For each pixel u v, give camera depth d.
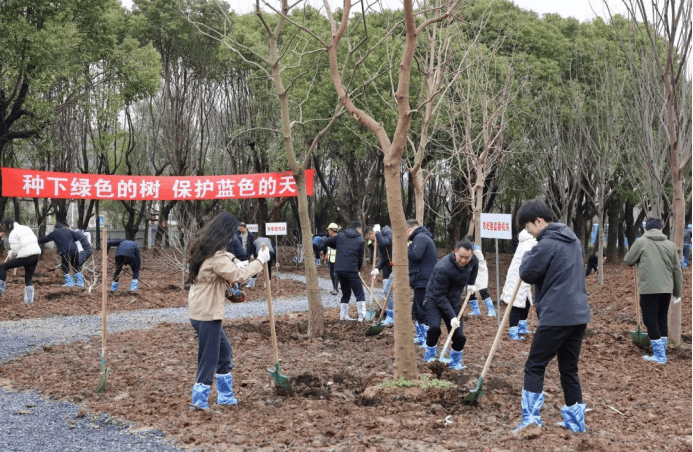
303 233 10.16
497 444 4.79
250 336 9.92
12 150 27.34
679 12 9.04
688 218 31.19
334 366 7.77
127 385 6.84
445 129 17.00
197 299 5.73
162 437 5.05
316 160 31.11
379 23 23.72
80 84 22.86
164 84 30.94
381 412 5.69
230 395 6.04
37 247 13.48
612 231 31.69
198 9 29.12
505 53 24.33
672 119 9.44
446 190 32.12
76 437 5.07
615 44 21.92
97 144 29.88
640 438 5.11
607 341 9.76
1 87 20.66
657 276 8.34
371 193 36.56
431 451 4.62
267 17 28.84
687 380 7.54
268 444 4.82
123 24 29.36
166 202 29.83
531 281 5.23
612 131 18.59
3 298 14.05
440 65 11.04
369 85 21.97
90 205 33.84
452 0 8.41
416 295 9.04
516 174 29.88
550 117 22.66
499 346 9.41
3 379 7.13
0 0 19.67
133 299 15.14
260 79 28.73
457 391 6.27
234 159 32.59
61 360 8.12
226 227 5.71
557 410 5.95
